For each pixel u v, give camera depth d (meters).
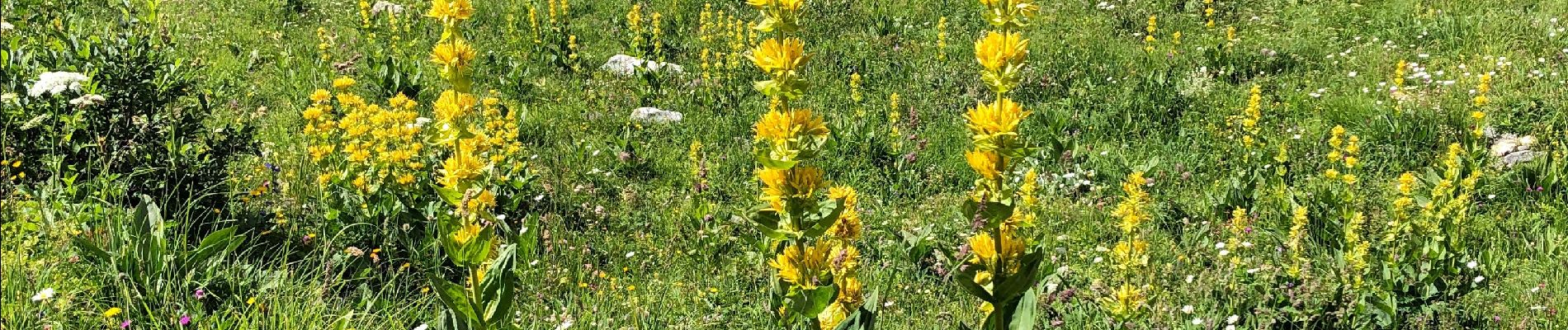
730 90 9.21
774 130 2.56
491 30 11.73
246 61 9.74
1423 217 5.69
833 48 10.79
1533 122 7.59
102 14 8.99
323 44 9.92
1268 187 6.82
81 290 3.88
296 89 8.72
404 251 5.37
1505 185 6.65
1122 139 8.12
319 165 6.04
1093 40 10.98
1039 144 7.92
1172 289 5.20
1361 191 6.74
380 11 11.98
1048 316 4.73
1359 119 8.06
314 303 4.05
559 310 4.77
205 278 4.14
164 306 3.70
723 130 8.34
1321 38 10.62
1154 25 10.85
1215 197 6.52
